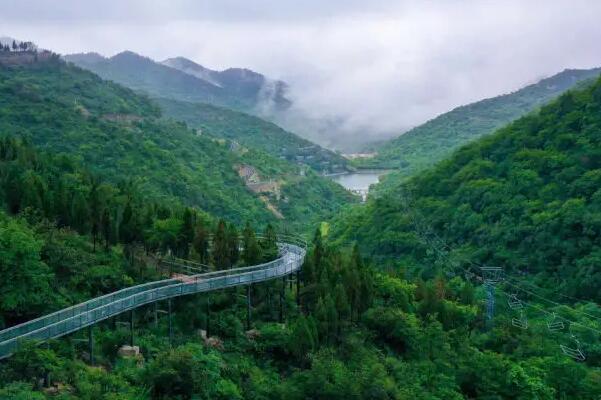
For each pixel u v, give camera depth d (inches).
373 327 2746.1
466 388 2593.5
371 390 2122.3
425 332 2760.8
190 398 1827.0
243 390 2062.0
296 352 2313.0
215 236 3090.6
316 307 2564.0
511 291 3905.0
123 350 2094.0
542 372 2684.5
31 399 1528.1
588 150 4675.2
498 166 5211.6
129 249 2930.6
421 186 5748.0
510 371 2596.0
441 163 6127.0
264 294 2834.6
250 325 2576.3
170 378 1823.3
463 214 4869.6
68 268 2485.2
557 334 3275.1
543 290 3863.2
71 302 2273.6
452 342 2829.7
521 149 5187.0
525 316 3491.6
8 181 3120.1
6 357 1708.9
